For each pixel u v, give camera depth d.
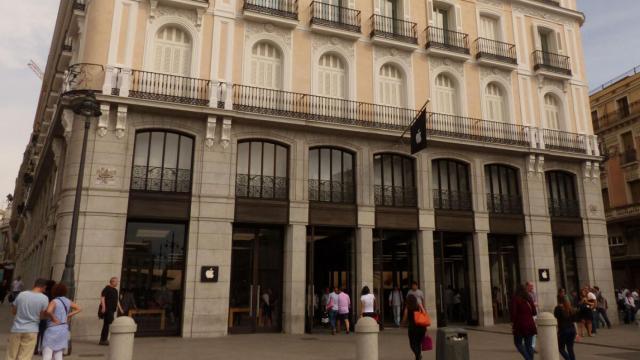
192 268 14.88
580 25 24.88
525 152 20.48
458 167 19.94
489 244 20.05
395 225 17.97
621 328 18.59
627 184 29.77
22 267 40.97
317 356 10.88
